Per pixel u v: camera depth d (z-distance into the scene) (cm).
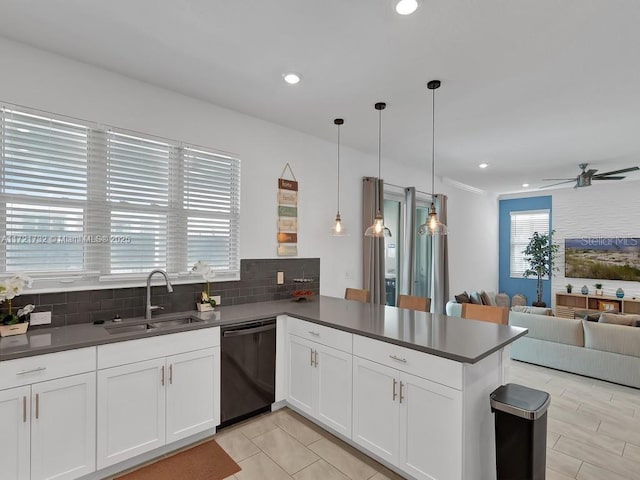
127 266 268
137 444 218
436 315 278
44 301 231
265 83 275
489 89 279
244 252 336
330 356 252
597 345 373
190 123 300
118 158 263
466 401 180
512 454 185
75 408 196
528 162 511
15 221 223
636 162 504
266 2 183
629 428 275
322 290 407
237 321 267
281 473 216
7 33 213
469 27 200
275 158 362
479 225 738
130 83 268
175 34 213
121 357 212
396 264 535
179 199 295
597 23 195
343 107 318
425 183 578
